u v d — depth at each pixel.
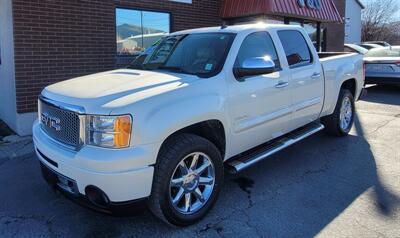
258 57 4.36
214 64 4.07
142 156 3.18
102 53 8.36
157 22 9.46
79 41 7.94
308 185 4.54
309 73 5.28
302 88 5.14
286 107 4.85
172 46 4.76
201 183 3.74
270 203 4.09
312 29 14.62
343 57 6.40
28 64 7.25
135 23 9.03
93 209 3.36
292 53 5.12
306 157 5.57
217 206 4.03
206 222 3.72
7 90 7.86
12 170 5.32
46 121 3.81
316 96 5.52
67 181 3.46
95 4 8.09
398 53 12.10
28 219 3.87
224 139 4.02
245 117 4.20
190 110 3.53
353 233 3.46
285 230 3.54
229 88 3.99
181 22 9.85
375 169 5.04
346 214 3.81
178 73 4.07
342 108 6.43
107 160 3.10
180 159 3.45
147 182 3.26
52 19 7.48
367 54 12.73
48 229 3.67
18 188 4.66
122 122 3.15
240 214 3.86
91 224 3.74
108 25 8.38
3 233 3.61
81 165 3.20
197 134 3.93
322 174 4.89
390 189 4.39
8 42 7.39
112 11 8.41
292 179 4.74
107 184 3.12
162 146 3.44
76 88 3.70
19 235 3.57
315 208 3.96
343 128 6.53
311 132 5.52
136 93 3.41
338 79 6.07
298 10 10.96
